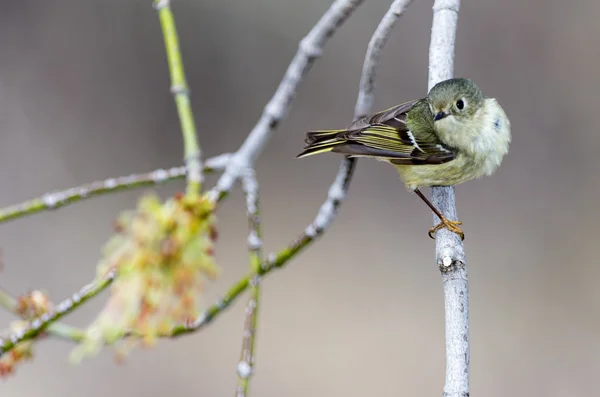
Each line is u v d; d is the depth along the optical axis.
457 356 4.57
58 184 14.79
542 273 13.10
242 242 14.68
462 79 6.60
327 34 3.98
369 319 12.98
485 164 6.70
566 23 15.05
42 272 13.03
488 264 13.32
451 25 6.40
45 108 15.50
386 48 15.25
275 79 16.06
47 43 15.81
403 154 6.61
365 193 14.88
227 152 15.91
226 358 12.16
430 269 13.72
